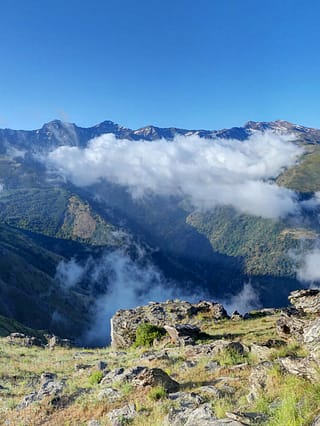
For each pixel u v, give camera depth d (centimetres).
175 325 4047
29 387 2633
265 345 2548
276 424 1127
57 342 5419
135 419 1622
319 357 1339
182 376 2244
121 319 5572
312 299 3019
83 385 2361
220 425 1205
